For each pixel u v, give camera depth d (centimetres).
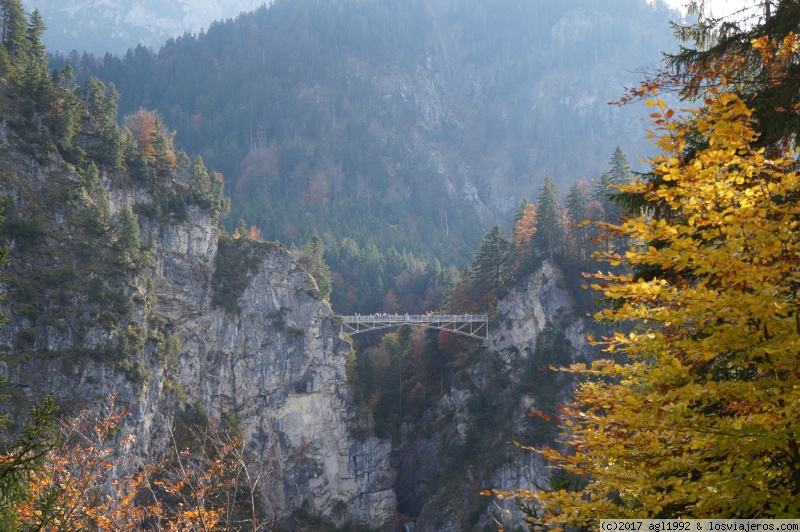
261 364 9256
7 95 7644
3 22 8925
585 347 9188
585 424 1066
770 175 977
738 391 870
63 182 7588
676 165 934
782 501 843
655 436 942
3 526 1186
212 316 9025
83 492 1944
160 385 7675
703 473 941
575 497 997
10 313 6419
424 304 14712
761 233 887
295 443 9225
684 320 914
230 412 8619
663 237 960
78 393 6550
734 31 1443
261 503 8400
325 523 9050
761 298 869
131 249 7762
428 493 9150
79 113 8631
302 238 19425
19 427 5916
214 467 2350
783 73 1263
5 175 7038
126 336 7138
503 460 8450
